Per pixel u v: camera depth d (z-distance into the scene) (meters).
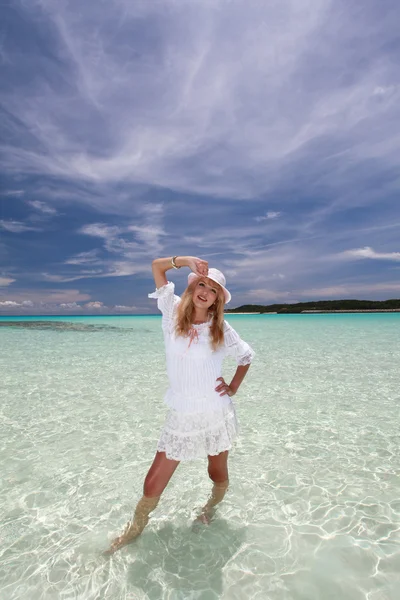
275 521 2.65
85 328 25.58
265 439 4.24
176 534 2.53
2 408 5.47
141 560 2.27
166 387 6.79
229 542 2.42
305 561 2.22
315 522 2.62
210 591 2.00
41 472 3.46
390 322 29.25
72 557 2.29
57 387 6.81
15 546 2.40
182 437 2.29
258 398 5.97
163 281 2.57
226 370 8.59
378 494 2.99
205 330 2.38
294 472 3.41
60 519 2.71
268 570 2.15
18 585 2.05
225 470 2.59
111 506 2.88
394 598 1.91
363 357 10.13
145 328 25.77
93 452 3.90
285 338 16.30
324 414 5.12
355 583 2.03
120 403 5.73
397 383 6.96
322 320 35.47
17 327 26.73
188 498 2.99
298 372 8.09
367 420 4.85
